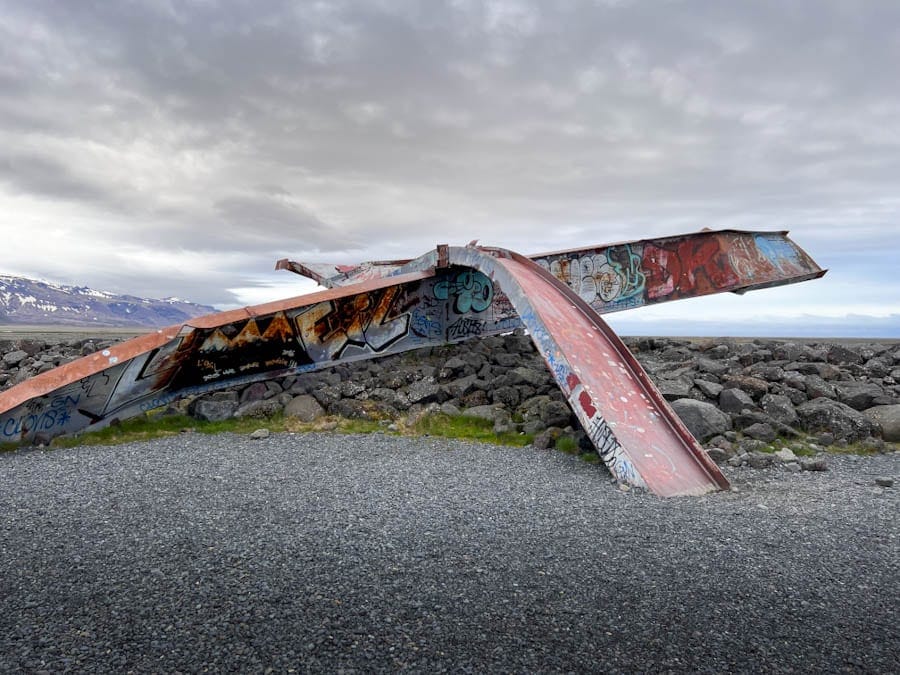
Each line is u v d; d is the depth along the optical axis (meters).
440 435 10.61
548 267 15.00
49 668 3.39
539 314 9.75
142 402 11.48
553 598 4.34
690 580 4.71
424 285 14.45
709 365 12.87
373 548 5.22
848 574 4.88
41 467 8.41
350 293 13.05
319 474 7.89
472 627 3.90
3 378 14.96
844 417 10.34
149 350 10.95
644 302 16.05
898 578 4.82
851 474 8.31
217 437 10.48
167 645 3.63
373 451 9.34
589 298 15.43
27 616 4.00
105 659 3.49
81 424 10.74
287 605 4.15
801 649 3.73
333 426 11.03
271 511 6.27
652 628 3.95
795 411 10.71
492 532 5.69
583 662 3.54
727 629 3.96
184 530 5.67
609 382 9.10
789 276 16.92
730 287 16.59
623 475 7.64
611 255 15.67
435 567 4.84
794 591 4.55
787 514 6.45
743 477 8.12
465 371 13.55
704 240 16.55
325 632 3.80
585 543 5.46
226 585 4.46
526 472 8.14
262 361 12.46
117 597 4.27
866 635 3.91
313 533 5.59
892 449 9.85
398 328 14.09
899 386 12.59
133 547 5.23
